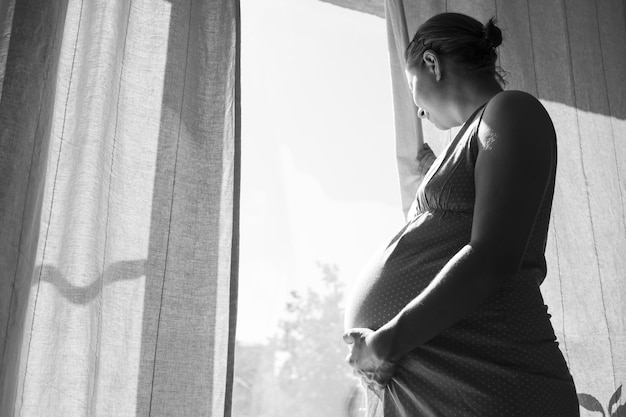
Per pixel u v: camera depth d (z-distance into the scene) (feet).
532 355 3.34
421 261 3.56
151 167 4.54
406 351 3.26
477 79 4.05
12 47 4.09
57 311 4.05
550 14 6.94
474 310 3.37
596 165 6.68
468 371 3.30
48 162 4.22
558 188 6.43
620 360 6.17
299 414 5.44
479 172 3.44
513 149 3.37
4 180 3.85
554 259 6.20
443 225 3.59
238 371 5.28
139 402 4.15
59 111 4.34
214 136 4.79
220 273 4.55
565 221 6.36
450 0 6.30
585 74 6.92
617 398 6.06
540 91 6.62
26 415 3.86
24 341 3.91
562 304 6.11
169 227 4.49
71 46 4.48
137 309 4.27
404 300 3.52
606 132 6.84
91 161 4.29
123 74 4.63
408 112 5.61
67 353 4.01
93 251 4.18
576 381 5.97
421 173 5.43
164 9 4.90
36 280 4.04
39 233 4.04
